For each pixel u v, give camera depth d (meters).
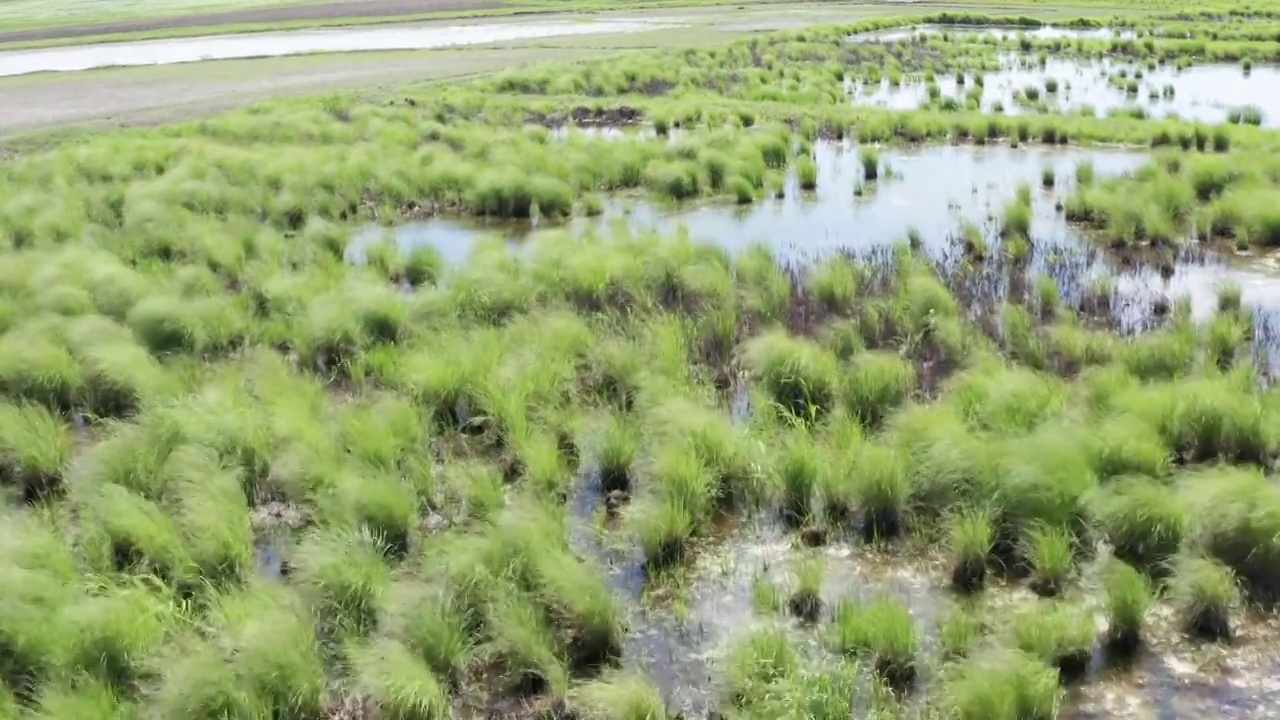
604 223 17.92
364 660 6.41
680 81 30.38
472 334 11.76
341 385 11.38
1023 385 9.36
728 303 12.66
